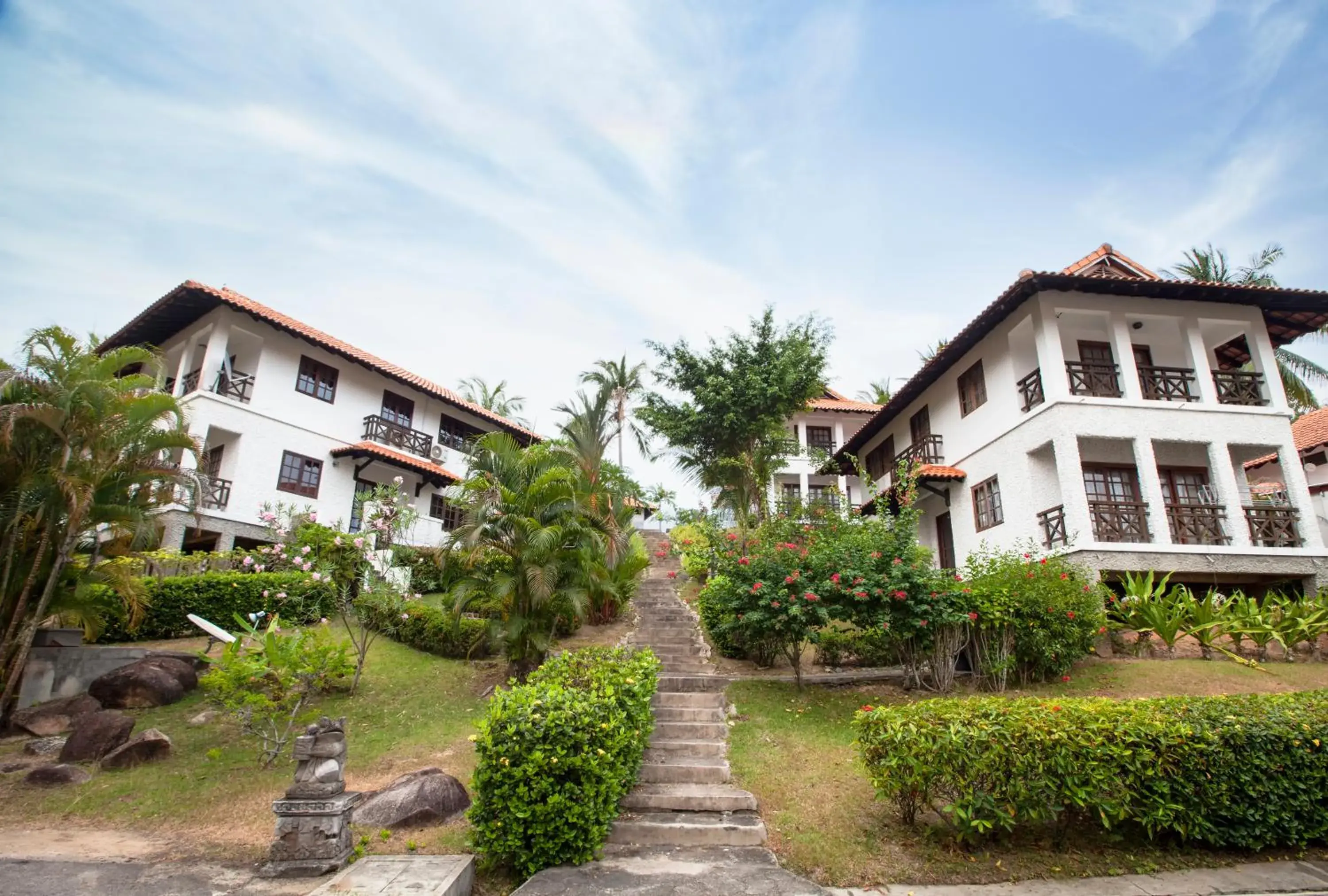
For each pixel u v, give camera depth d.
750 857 5.52
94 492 8.44
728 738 7.93
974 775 5.31
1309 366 20.91
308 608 12.45
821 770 7.02
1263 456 15.84
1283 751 5.61
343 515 19.19
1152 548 12.65
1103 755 5.38
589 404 15.38
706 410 17.70
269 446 17.75
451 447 23.75
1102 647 10.73
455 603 9.36
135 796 6.65
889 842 5.61
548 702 5.64
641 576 18.17
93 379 8.62
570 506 10.04
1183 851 5.52
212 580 11.73
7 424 7.75
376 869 4.95
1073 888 4.98
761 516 16.91
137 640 11.00
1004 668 9.19
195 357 18.44
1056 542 13.51
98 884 4.86
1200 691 9.18
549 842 5.21
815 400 21.33
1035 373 14.45
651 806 6.35
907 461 16.39
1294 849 5.57
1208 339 15.70
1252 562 12.77
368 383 21.03
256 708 7.79
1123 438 13.39
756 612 9.20
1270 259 23.17
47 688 9.15
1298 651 10.68
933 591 9.05
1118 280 13.36
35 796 6.60
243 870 5.14
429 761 7.45
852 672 10.38
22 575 8.56
